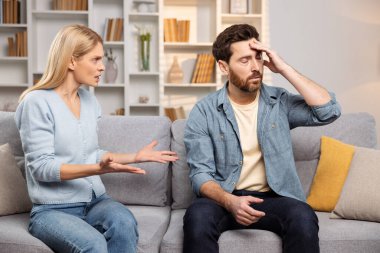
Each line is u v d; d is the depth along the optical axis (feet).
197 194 6.94
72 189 6.46
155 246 6.34
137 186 7.84
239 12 16.85
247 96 7.17
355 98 18.01
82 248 5.63
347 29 17.90
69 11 16.58
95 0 17.15
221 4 17.17
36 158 6.23
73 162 6.51
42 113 6.31
